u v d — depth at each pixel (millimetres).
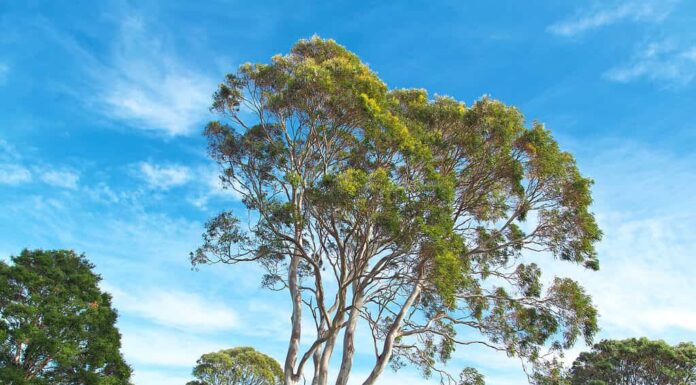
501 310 20359
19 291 22141
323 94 17016
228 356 45219
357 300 18234
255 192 19688
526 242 19562
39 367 21094
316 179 18641
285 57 18375
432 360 22469
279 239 18219
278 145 19109
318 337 18875
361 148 17594
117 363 22984
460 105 17922
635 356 37156
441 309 20531
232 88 19188
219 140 19750
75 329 21734
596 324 18719
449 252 15148
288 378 18016
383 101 17203
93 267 26062
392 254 16828
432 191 15555
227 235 18953
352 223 17484
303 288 19891
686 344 37219
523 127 17688
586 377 39469
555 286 19562
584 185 17922
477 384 20344
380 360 18016
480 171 18234
